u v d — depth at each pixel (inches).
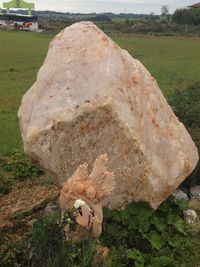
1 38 892.6
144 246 103.0
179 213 114.8
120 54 110.3
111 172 95.6
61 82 106.1
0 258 84.1
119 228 103.3
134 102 105.2
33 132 102.0
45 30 1188.5
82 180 92.9
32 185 150.0
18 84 411.8
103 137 100.4
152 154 103.8
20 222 117.6
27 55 634.8
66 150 102.2
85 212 89.6
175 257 103.0
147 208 105.5
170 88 367.9
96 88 100.8
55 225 85.8
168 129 110.7
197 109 202.4
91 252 83.9
